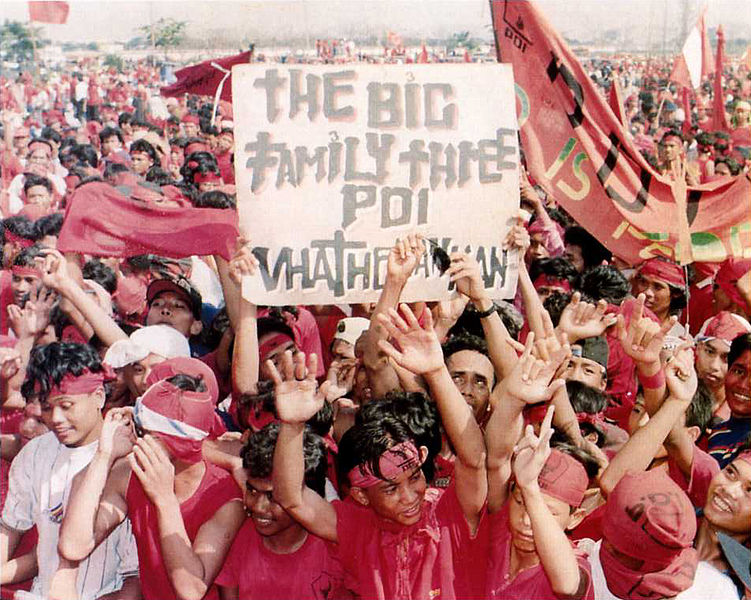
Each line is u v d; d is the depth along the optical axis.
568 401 3.53
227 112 8.13
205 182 6.47
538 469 2.79
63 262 4.11
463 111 3.76
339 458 2.97
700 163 7.58
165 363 3.49
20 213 6.09
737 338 4.01
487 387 3.59
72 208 4.44
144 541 3.27
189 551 3.11
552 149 4.63
